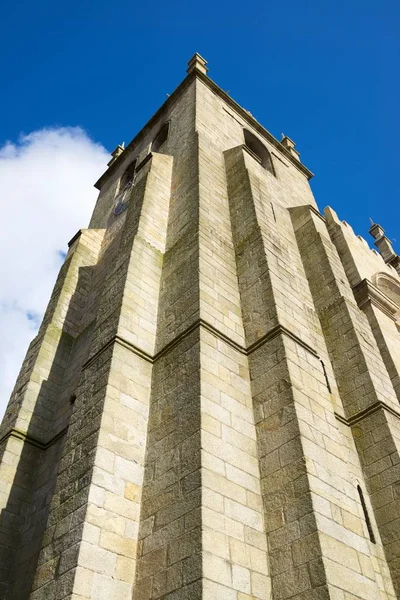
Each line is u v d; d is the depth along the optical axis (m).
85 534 9.51
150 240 17.95
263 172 26.12
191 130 25.75
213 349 12.80
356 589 9.12
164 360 13.38
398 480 13.83
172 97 32.31
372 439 15.17
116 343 13.24
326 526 9.68
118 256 17.55
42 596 9.17
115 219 27.67
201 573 8.55
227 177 22.16
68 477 10.98
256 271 15.88
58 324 20.59
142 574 9.58
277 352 12.93
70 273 23.16
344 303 19.36
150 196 20.19
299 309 15.21
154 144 31.36
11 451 15.75
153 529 10.08
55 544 9.88
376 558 12.65
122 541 9.98
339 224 29.20
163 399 12.41
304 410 11.66
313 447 11.02
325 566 8.96
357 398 16.39
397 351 20.78
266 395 12.34
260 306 14.60
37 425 16.83
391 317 22.89
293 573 9.30
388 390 16.89
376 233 37.94
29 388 17.55
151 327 14.71
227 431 11.27
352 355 17.59
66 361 19.50
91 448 11.00
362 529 10.48
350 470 14.32
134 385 12.74
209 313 13.84
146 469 11.34
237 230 18.47
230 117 31.00
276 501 10.46
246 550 9.55
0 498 14.62
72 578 8.93
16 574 13.34
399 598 12.17
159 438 11.64
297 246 23.33
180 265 16.23
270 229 18.09
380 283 27.95
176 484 10.35
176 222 19.02
